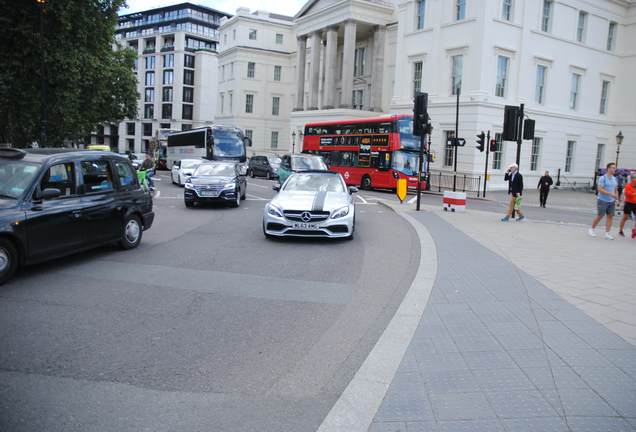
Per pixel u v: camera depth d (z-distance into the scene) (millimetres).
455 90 31938
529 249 9508
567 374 3779
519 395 3445
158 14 89375
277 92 62531
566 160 36250
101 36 24797
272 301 5957
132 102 38844
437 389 3562
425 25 33938
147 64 90000
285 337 4754
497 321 5062
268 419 3229
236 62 60469
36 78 22656
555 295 6059
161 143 51250
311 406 3408
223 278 7039
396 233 11734
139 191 9422
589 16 35625
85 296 5980
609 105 38406
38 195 6906
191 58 86125
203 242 10016
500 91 31406
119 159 9039
